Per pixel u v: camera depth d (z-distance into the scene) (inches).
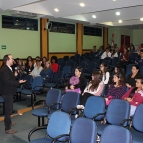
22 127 165.5
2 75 147.3
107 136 87.0
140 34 627.8
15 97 232.7
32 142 104.7
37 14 346.6
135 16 369.4
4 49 348.5
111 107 124.3
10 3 277.0
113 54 382.0
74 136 96.1
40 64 276.8
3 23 345.7
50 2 326.0
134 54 352.2
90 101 135.1
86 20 439.2
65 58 414.6
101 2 292.0
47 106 159.5
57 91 157.5
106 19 414.0
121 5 282.4
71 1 308.5
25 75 261.3
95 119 129.3
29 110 208.8
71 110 132.6
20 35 370.6
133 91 144.4
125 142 82.1
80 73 176.7
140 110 112.7
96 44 545.3
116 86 153.1
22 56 375.9
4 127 169.2
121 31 591.5
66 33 457.7
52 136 106.8
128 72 237.9
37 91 217.2
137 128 111.4
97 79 158.2
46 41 412.2
